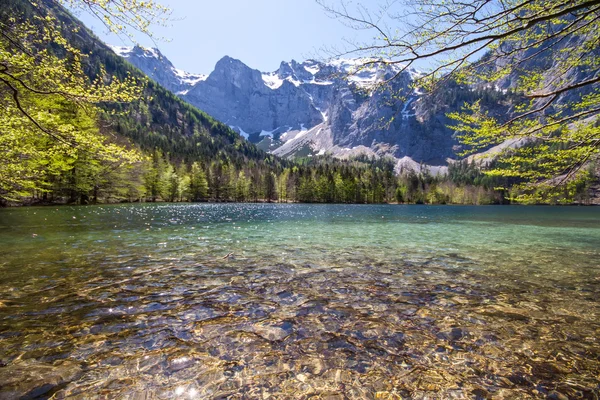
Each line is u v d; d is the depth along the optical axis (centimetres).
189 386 411
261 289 822
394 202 14200
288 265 1104
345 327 595
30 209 3231
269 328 587
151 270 996
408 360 480
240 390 405
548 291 828
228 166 13112
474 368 461
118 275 929
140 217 3031
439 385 420
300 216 4044
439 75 571
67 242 1463
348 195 12575
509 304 727
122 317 626
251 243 1600
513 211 7375
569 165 711
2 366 446
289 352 500
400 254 1350
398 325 607
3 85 813
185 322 607
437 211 6931
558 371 455
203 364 462
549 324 615
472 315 659
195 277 926
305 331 575
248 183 11375
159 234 1859
